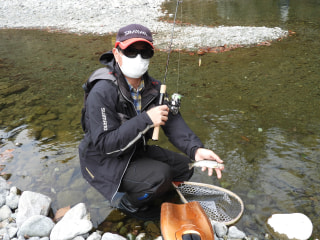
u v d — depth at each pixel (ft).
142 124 6.77
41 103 15.23
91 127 7.04
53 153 10.85
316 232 7.18
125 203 8.19
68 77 19.10
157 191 7.43
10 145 11.43
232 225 7.59
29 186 9.18
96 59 22.65
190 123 12.61
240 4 45.32
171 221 6.31
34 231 7.34
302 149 10.50
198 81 17.35
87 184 9.23
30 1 46.96
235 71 18.75
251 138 11.34
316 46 23.24
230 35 26.81
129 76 7.24
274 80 17.01
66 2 46.60
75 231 7.22
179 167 8.76
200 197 8.60
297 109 13.47
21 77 19.34
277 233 7.20
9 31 33.42
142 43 6.87
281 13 36.96
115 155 7.07
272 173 9.37
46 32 32.48
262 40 25.46
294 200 8.25
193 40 25.98
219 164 7.10
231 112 13.44
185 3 48.65
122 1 47.03
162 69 19.62
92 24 34.76
